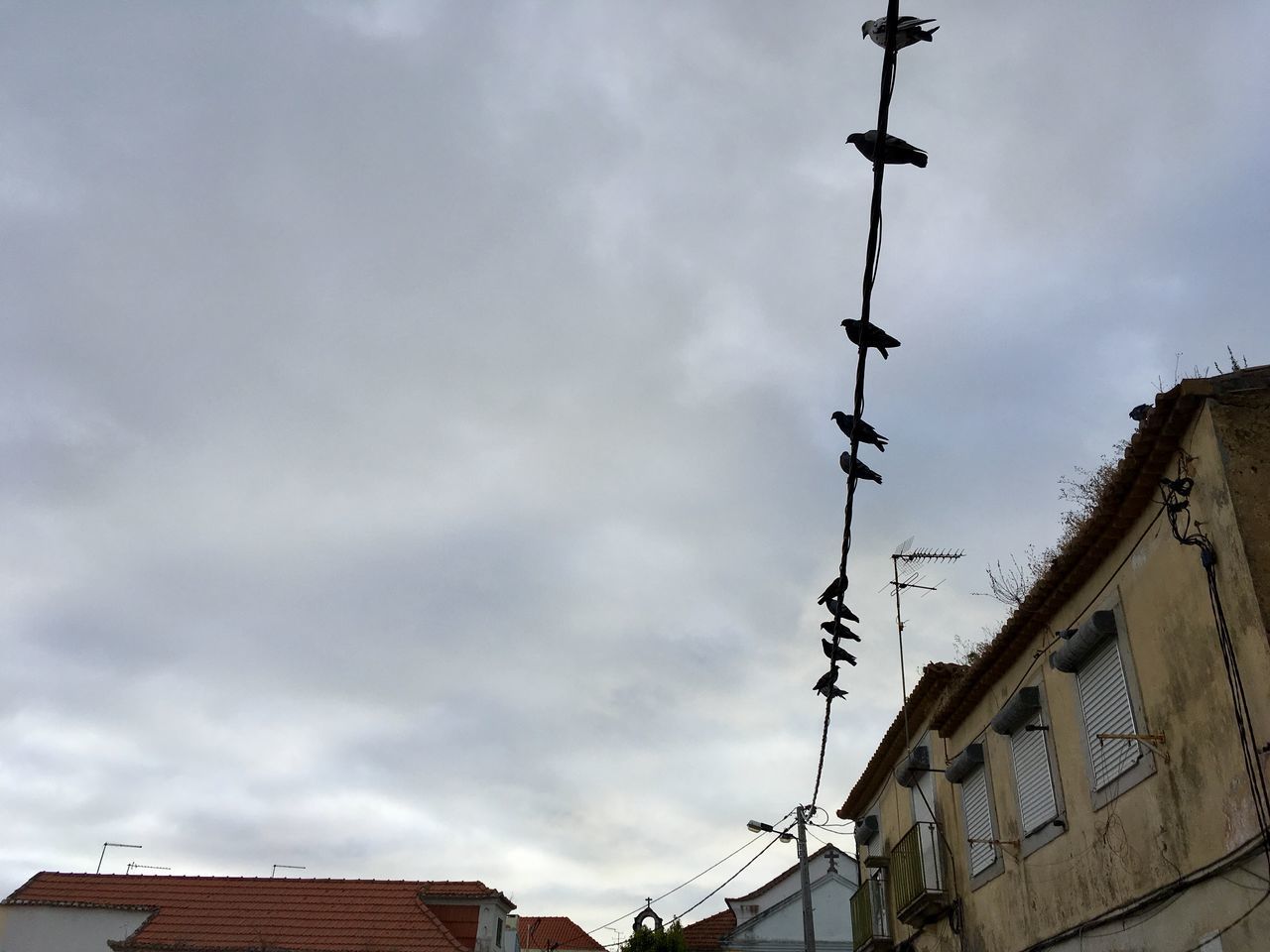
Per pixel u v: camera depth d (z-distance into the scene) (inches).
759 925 1283.2
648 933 1217.4
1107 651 417.1
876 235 231.0
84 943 960.9
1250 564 315.9
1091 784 426.9
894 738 708.7
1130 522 395.5
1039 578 466.6
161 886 1019.3
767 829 865.5
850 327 259.1
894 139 214.4
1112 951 405.7
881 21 201.5
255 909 974.4
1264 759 308.0
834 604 378.3
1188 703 354.9
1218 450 333.1
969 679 550.3
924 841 648.4
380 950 908.6
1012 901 508.7
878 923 719.1
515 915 1123.3
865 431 291.0
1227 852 330.0
